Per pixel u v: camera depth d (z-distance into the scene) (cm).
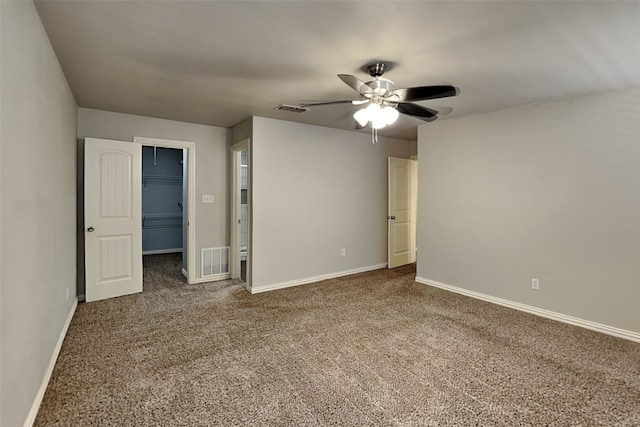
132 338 279
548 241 333
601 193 299
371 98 247
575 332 298
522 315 339
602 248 299
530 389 210
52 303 230
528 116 346
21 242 159
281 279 435
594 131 303
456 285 416
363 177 526
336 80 281
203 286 438
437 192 435
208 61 244
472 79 275
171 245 714
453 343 274
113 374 223
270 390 207
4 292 136
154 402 194
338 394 203
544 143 335
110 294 384
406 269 547
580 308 312
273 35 205
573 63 241
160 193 701
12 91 146
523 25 190
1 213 133
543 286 337
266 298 390
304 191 454
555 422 179
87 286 368
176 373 225
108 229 380
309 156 458
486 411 188
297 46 219
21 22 157
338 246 496
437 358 249
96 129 379
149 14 182
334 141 486
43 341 202
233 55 234
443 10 175
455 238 416
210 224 463
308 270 462
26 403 167
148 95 325
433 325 312
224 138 471
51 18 187
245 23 191
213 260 466
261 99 337
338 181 493
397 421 180
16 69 150
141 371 227
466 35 202
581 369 234
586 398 201
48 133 216
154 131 416
